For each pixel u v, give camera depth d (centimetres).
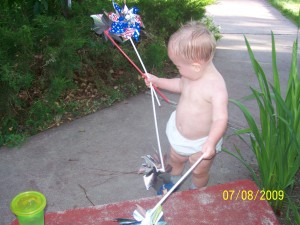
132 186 245
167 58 417
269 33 577
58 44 320
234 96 363
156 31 428
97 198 235
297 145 180
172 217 157
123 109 338
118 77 379
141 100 354
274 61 202
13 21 322
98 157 274
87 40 339
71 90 350
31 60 310
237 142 288
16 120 308
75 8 375
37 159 271
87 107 337
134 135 301
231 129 304
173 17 428
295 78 200
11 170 259
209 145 166
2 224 215
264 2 845
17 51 297
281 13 731
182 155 210
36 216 128
